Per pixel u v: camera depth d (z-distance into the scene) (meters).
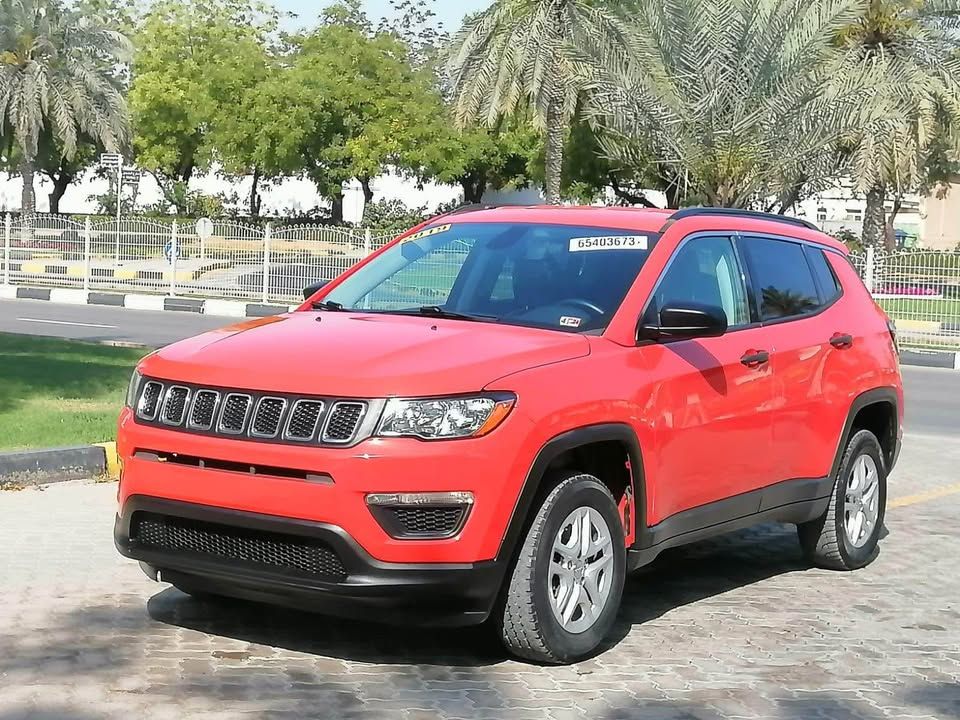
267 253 28.80
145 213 59.03
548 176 34.03
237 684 4.97
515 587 5.12
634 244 6.16
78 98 48.06
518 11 33.22
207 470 4.98
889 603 6.66
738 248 6.68
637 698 5.00
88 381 12.95
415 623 4.95
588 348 5.50
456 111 34.59
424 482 4.80
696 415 5.93
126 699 4.75
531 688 5.06
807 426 6.82
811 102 25.91
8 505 8.14
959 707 5.04
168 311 27.55
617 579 5.51
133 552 5.24
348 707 4.76
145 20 61.62
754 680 5.29
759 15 25.81
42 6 47.91
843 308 7.37
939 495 9.86
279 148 51.06
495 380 5.00
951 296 23.28
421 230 6.68
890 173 33.19
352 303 6.34
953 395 17.20
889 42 33.56
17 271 32.75
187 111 57.28
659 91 26.38
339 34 52.44
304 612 6.01
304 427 4.87
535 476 5.02
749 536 8.29
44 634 5.54
